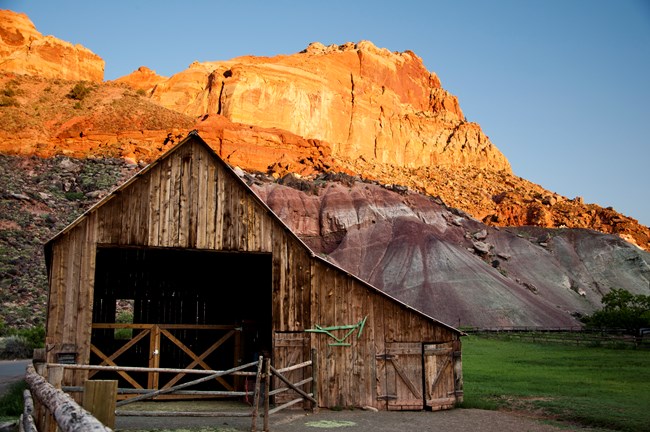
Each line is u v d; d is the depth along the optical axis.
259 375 13.84
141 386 20.06
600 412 17.33
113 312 22.31
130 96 136.88
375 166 184.88
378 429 14.73
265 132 141.00
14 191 84.62
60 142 112.00
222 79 163.38
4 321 45.62
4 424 13.37
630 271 129.25
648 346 44.94
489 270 105.25
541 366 32.50
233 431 13.86
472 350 43.53
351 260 104.44
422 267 100.00
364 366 18.55
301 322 18.31
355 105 197.12
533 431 15.13
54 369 10.72
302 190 122.44
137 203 17.19
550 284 116.19
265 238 18.34
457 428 15.27
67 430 5.52
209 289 22.73
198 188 17.83
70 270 16.38
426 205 124.88
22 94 127.88
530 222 169.88
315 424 15.23
